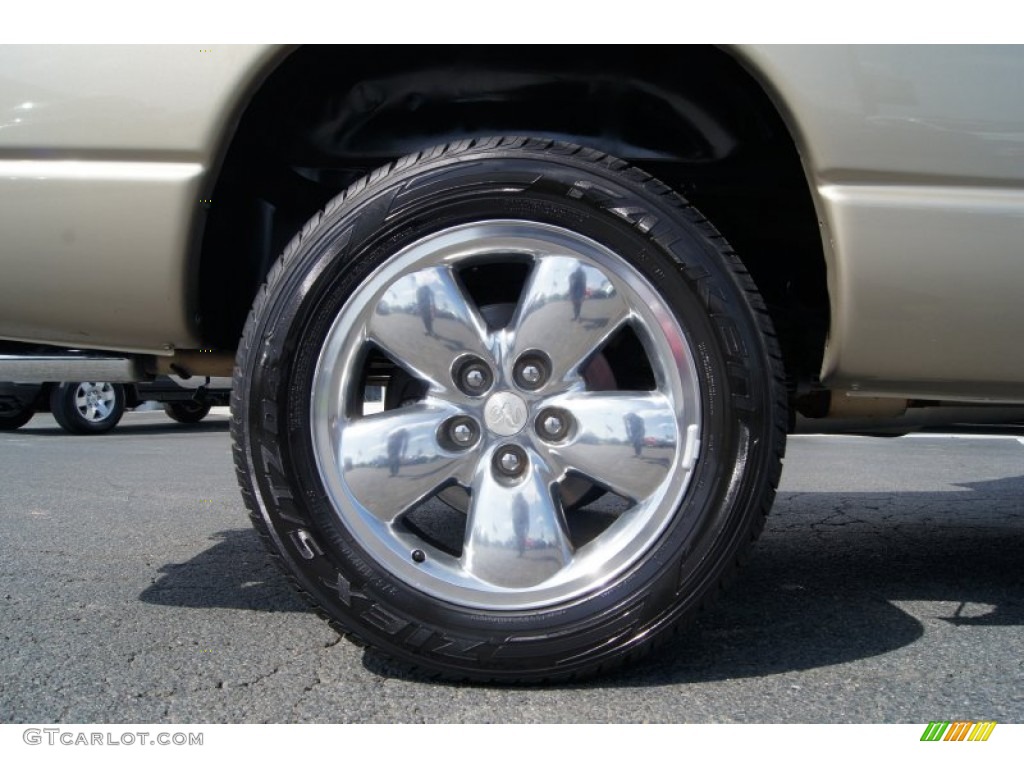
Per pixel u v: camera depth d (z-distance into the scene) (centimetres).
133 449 745
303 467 169
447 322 173
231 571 267
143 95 172
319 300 170
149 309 178
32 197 175
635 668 183
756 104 183
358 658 188
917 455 735
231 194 196
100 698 168
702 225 170
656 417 170
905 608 230
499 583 169
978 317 169
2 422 1005
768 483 168
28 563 279
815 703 166
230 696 168
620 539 170
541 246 172
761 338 168
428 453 172
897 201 167
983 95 166
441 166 170
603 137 198
